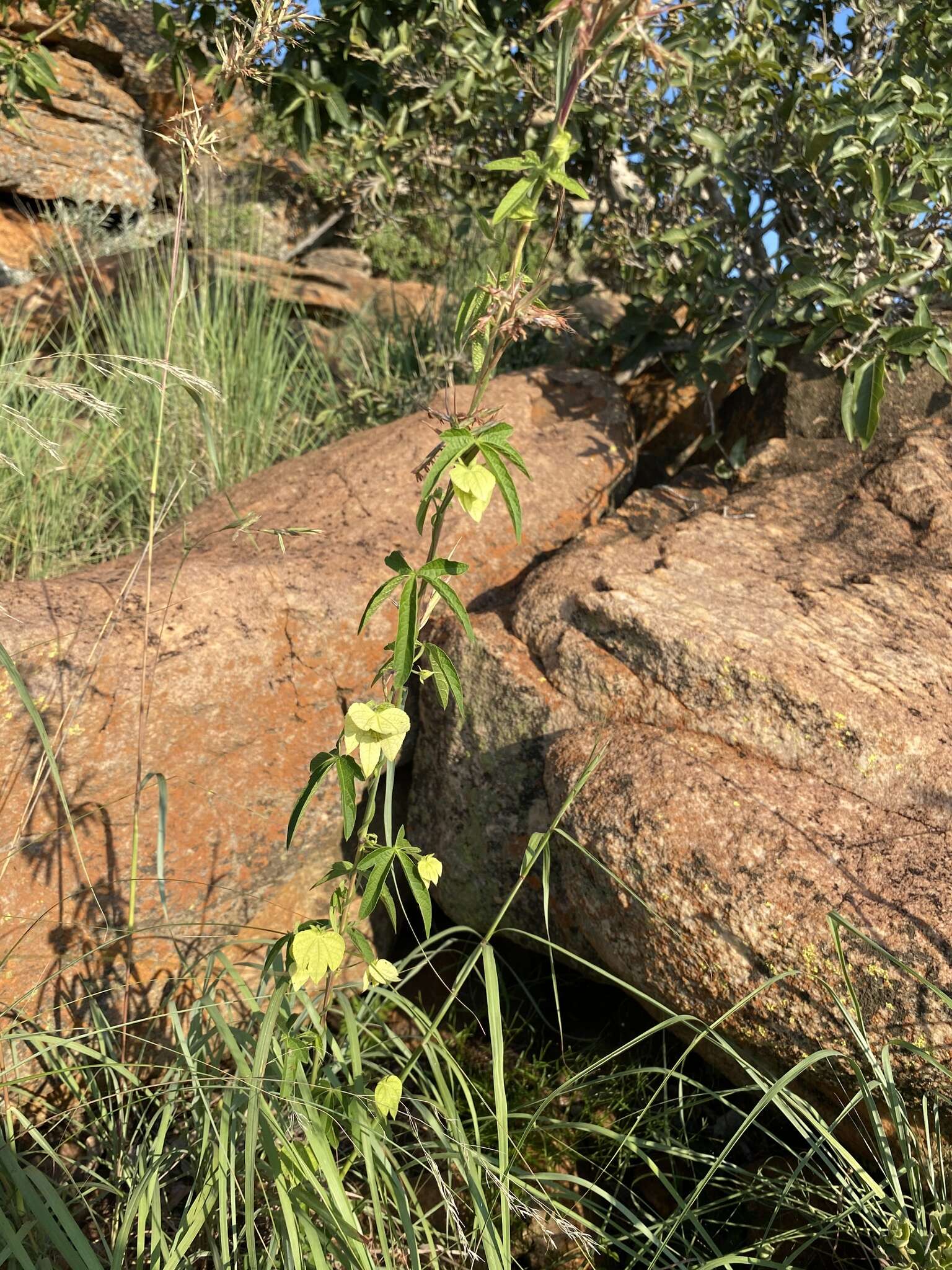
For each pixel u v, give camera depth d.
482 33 3.74
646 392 4.05
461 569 1.47
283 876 2.47
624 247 4.09
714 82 3.30
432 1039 1.94
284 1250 1.65
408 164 4.66
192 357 4.18
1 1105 1.96
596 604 2.37
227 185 6.56
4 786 2.08
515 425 3.28
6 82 4.36
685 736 2.20
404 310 5.58
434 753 2.56
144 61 7.87
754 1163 2.13
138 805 2.06
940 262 3.08
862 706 2.12
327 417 4.26
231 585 2.44
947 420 2.95
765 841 1.94
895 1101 1.69
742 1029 1.90
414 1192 1.89
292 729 2.44
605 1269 2.00
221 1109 1.80
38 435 2.17
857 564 2.63
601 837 2.05
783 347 3.39
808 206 3.27
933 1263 1.58
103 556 3.54
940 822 2.00
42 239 7.05
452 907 2.52
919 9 3.11
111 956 2.21
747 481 3.14
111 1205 2.04
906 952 1.77
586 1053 2.40
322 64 4.18
